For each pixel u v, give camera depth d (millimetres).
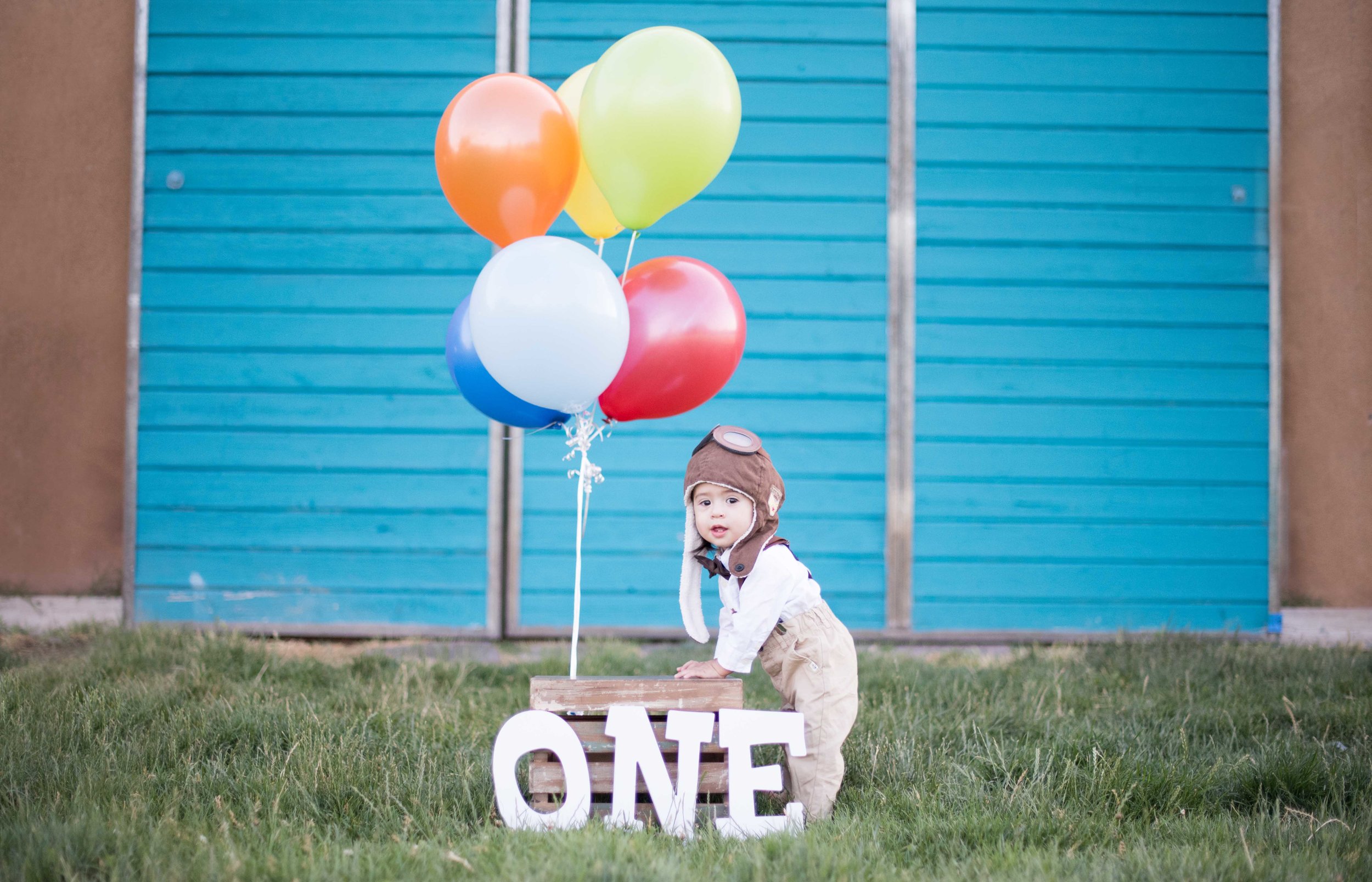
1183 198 5535
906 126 5480
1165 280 5523
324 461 5367
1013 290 5496
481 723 3373
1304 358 5773
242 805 2516
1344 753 2979
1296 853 2197
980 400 5488
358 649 5113
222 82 5406
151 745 2898
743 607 2625
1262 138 5547
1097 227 5520
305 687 3926
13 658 4254
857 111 5480
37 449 5629
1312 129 5766
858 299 5477
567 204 3096
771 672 2777
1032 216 5508
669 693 2580
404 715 3352
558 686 2553
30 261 5656
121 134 5680
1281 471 5754
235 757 2834
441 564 5371
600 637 5352
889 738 3119
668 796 2449
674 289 2695
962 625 5445
